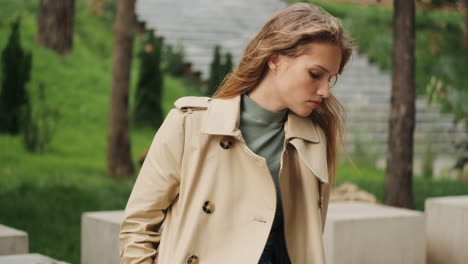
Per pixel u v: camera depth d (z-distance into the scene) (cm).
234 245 181
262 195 183
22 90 1091
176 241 183
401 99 701
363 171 1144
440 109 1427
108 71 1309
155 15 1475
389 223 446
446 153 1308
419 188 984
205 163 185
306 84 176
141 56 1195
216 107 187
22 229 629
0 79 1132
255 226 182
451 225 519
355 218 435
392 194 708
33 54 1239
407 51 696
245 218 183
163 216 191
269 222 181
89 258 444
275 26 181
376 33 1605
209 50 1413
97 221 435
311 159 189
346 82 1441
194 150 184
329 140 201
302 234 192
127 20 948
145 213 187
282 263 199
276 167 189
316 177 192
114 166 954
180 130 186
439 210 528
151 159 189
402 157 703
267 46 181
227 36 1480
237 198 183
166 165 186
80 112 1169
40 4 1291
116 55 952
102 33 1415
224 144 184
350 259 432
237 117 185
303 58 175
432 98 1410
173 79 1336
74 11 1353
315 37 174
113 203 779
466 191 977
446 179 1099
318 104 180
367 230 438
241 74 188
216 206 182
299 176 192
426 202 539
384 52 1556
